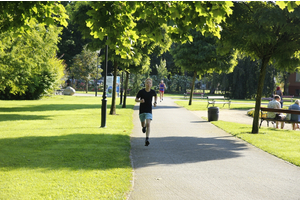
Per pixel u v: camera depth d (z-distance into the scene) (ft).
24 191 14.61
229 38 36.14
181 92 195.62
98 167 19.33
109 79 119.03
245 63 150.71
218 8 17.01
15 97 102.17
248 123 49.21
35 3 21.01
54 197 13.92
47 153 22.82
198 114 59.57
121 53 23.93
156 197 14.74
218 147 27.81
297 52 36.01
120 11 20.24
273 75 146.10
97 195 14.35
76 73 169.58
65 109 65.41
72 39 199.31
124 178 17.21
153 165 20.89
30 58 62.90
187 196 14.99
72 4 50.78
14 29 24.13
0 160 20.44
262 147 27.73
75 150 24.02
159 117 52.13
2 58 59.67
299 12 28.94
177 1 19.24
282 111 39.45
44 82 105.70
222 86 152.25
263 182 17.56
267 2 33.86
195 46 79.82
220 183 17.22
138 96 27.27
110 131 34.65
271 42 33.99
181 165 21.04
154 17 19.74
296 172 19.84
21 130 34.35
